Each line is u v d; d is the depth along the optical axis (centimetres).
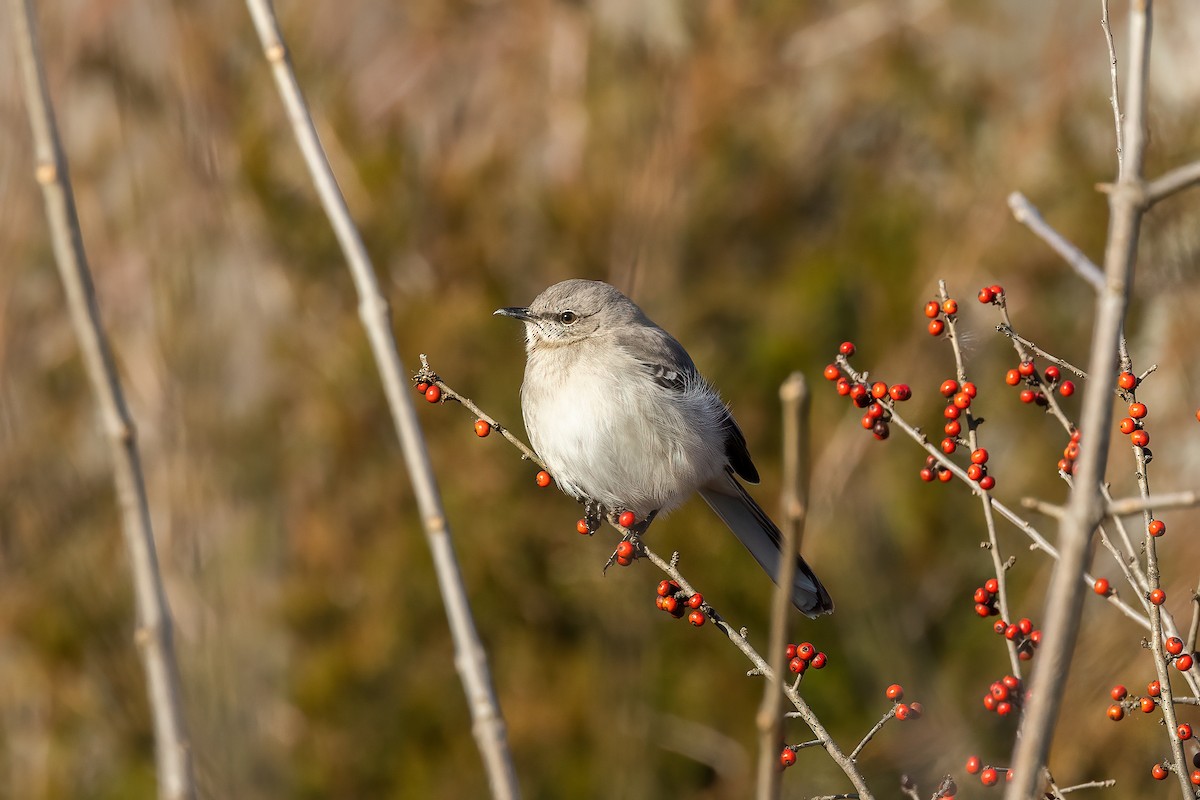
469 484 1331
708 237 1460
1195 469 1222
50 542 1448
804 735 1259
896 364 1398
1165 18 1416
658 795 1275
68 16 1495
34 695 1398
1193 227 1329
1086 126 1456
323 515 1371
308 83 1530
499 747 376
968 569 1332
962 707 1252
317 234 1446
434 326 1376
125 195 1502
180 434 1381
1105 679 1071
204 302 1430
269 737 1312
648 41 1530
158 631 362
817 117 1538
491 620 1330
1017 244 1419
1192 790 493
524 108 1551
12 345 1470
